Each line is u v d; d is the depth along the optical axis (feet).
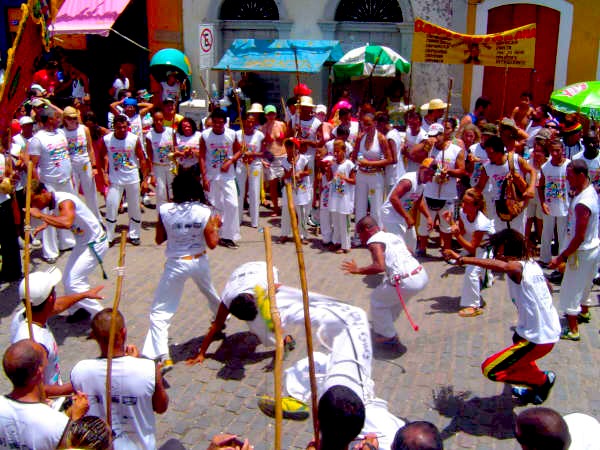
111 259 28.02
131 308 22.91
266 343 16.81
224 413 16.62
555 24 43.34
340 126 29.71
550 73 44.24
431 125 30.60
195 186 18.74
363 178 28.37
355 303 23.24
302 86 34.04
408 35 46.57
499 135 27.78
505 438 15.49
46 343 13.98
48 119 27.25
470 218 21.84
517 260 16.08
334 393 9.68
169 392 17.54
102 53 56.85
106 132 34.22
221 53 51.88
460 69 45.62
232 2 51.34
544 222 26.40
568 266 20.25
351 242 30.55
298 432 15.24
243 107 46.29
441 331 21.15
